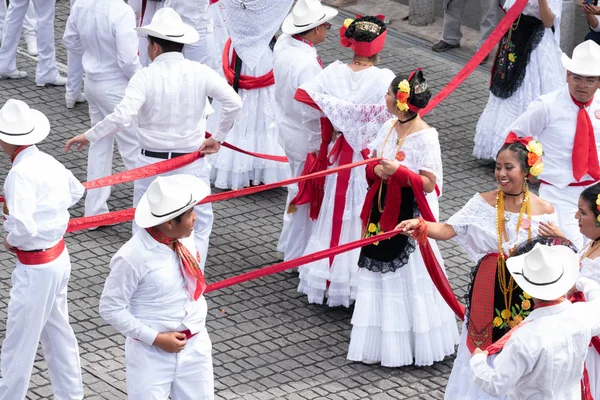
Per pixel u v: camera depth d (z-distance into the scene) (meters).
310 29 19.80
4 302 19.06
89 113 24.64
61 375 16.08
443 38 31.77
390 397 17.22
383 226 17.77
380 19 18.86
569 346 13.47
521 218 15.39
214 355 17.98
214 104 24.06
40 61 27.89
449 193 24.02
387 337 17.91
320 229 19.47
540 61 24.55
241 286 20.19
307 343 18.58
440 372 18.08
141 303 14.05
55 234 15.27
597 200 14.94
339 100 18.67
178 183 13.80
